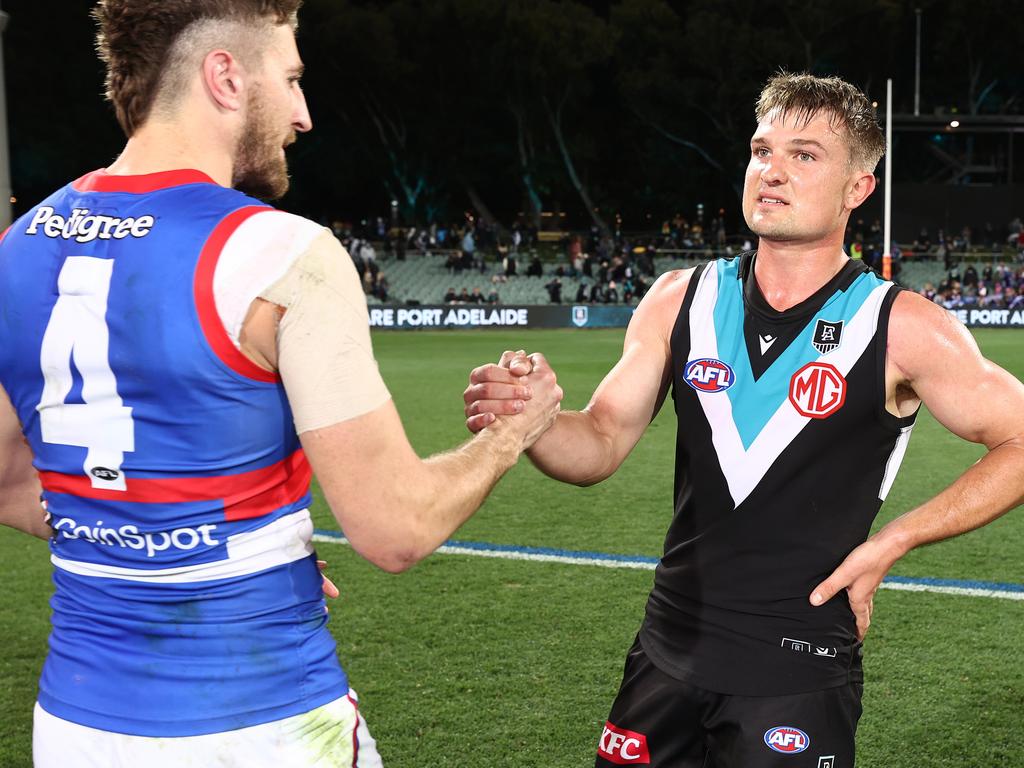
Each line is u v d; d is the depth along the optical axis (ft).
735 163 127.13
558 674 12.71
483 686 12.34
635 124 136.67
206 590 4.43
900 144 133.39
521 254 122.01
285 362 4.29
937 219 126.11
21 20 117.80
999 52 126.21
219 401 4.30
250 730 4.47
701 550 6.40
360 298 4.48
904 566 17.24
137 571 4.48
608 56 125.59
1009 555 17.88
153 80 4.54
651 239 124.67
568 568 17.30
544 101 125.90
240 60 4.59
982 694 12.09
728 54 122.01
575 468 6.36
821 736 6.10
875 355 6.21
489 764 10.44
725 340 6.54
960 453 28.22
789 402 6.29
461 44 123.54
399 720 11.41
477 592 15.98
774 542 6.23
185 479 4.36
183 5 4.47
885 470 6.40
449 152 132.98
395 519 4.46
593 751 10.71
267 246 4.28
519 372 5.43
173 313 4.23
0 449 5.08
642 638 6.68
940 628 14.29
